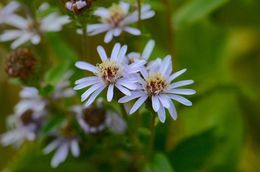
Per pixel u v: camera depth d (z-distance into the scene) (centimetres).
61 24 34
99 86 26
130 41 30
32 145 36
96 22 31
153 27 39
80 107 32
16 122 36
